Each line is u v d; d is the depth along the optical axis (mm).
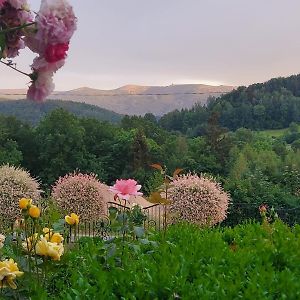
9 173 12789
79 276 3686
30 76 2102
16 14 2080
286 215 18828
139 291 3322
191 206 13109
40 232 3830
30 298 3246
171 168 48906
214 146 50531
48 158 46219
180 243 4977
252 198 19922
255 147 57562
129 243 4559
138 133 49812
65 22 2031
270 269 3895
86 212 13086
